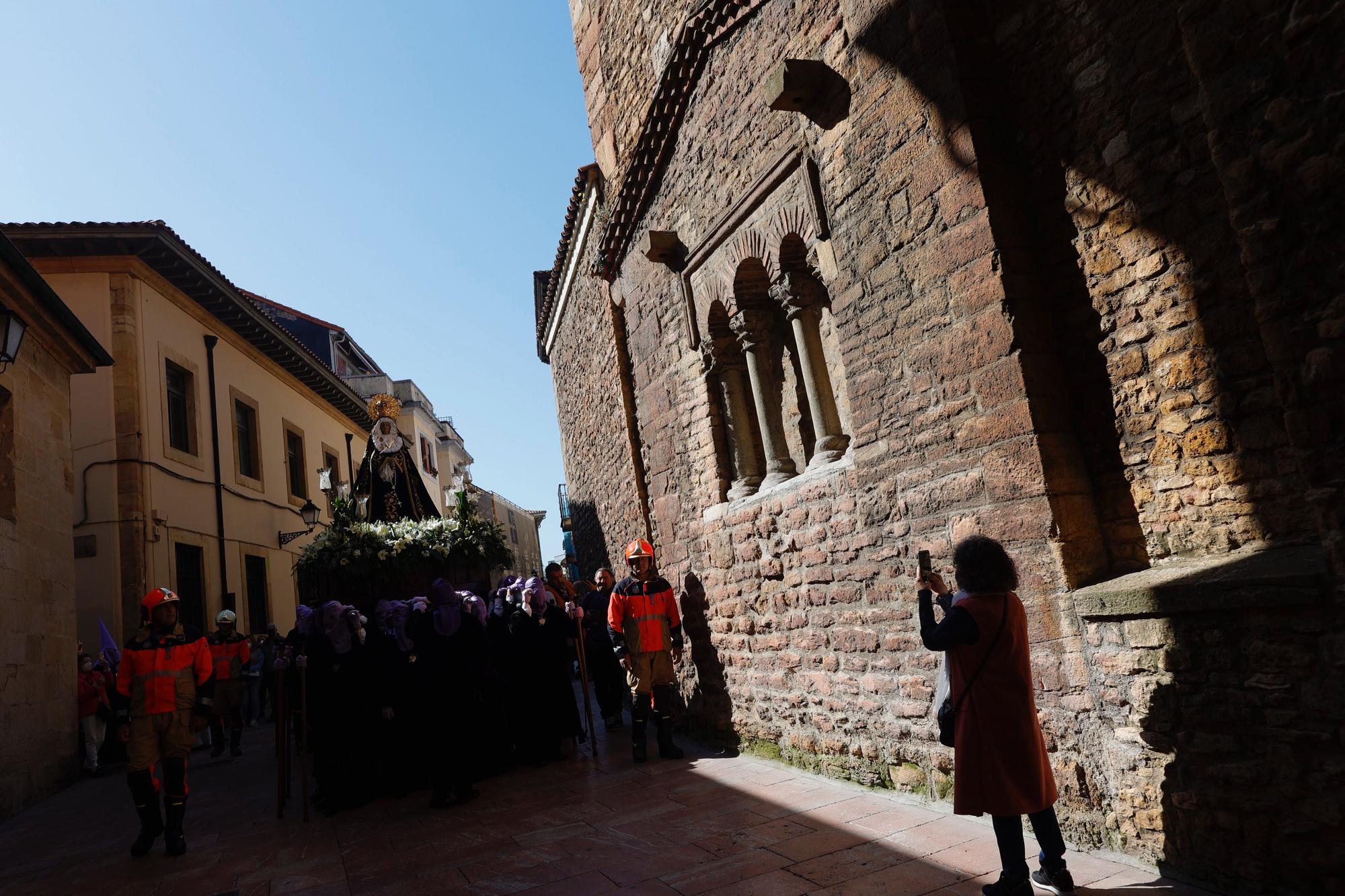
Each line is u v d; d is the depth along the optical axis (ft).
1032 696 12.03
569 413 57.82
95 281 50.44
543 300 64.59
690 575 27.68
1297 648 10.27
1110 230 13.37
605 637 34.17
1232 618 11.08
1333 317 9.54
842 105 18.07
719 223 23.63
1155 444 12.92
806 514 20.95
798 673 21.59
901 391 16.93
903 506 17.07
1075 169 13.91
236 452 63.46
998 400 14.49
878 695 18.34
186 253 53.21
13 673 31.30
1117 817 12.85
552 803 21.75
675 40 25.38
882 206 17.06
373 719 25.31
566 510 90.74
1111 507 13.71
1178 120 12.20
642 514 33.60
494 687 27.30
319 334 107.34
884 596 17.93
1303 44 9.62
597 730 34.60
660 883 14.32
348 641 24.80
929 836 15.02
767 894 13.17
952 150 15.19
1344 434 9.53
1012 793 11.46
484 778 26.50
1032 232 14.67
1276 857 10.59
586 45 34.71
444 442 138.82
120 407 49.29
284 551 70.33
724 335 25.44
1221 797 11.24
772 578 22.75
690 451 27.35
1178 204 12.28
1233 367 11.70
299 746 27.30
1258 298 10.29
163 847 22.22
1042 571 13.76
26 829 27.35
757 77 21.47
